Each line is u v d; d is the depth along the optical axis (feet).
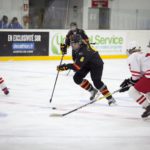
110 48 76.02
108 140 24.99
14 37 68.08
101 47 75.15
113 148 23.40
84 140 24.88
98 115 31.42
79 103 35.83
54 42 71.05
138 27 85.66
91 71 33.99
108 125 28.55
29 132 26.43
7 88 41.68
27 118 30.14
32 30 69.21
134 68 28.99
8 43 67.72
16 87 43.65
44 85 45.32
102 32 74.95
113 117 30.89
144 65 28.78
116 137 25.67
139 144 24.30
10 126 27.81
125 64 67.36
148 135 26.27
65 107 34.12
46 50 70.59
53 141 24.56
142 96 29.30
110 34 75.82
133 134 26.45
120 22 84.23
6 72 55.01
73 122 29.17
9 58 68.13
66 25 78.38
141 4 90.33
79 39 32.30
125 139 25.27
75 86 45.11
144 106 29.48
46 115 31.17
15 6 75.15
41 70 57.57
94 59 33.68
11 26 71.00
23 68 59.31
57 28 77.00
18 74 53.31
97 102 36.35
